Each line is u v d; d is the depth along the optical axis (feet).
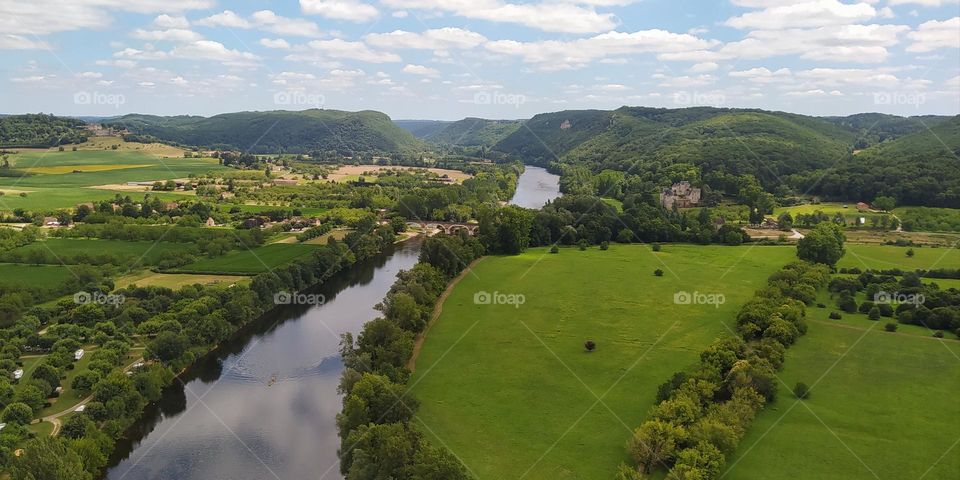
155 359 390.01
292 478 286.66
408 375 362.94
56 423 308.60
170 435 326.65
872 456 271.08
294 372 404.57
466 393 347.77
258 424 337.31
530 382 362.53
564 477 262.47
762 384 320.91
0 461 264.11
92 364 357.61
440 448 258.98
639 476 244.63
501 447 287.89
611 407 328.08
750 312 424.46
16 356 371.15
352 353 370.53
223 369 409.28
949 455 271.90
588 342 415.23
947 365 370.53
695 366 371.15
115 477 289.33
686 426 278.26
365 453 257.75
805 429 294.87
